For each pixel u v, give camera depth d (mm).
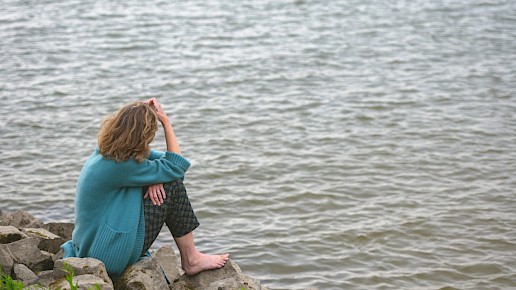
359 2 25922
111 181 5395
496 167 11312
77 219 5543
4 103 14258
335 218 9484
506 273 8172
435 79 16484
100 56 18281
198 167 11117
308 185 10547
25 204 9703
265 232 9039
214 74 16656
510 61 18234
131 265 5434
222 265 5879
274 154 11758
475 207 9844
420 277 8070
